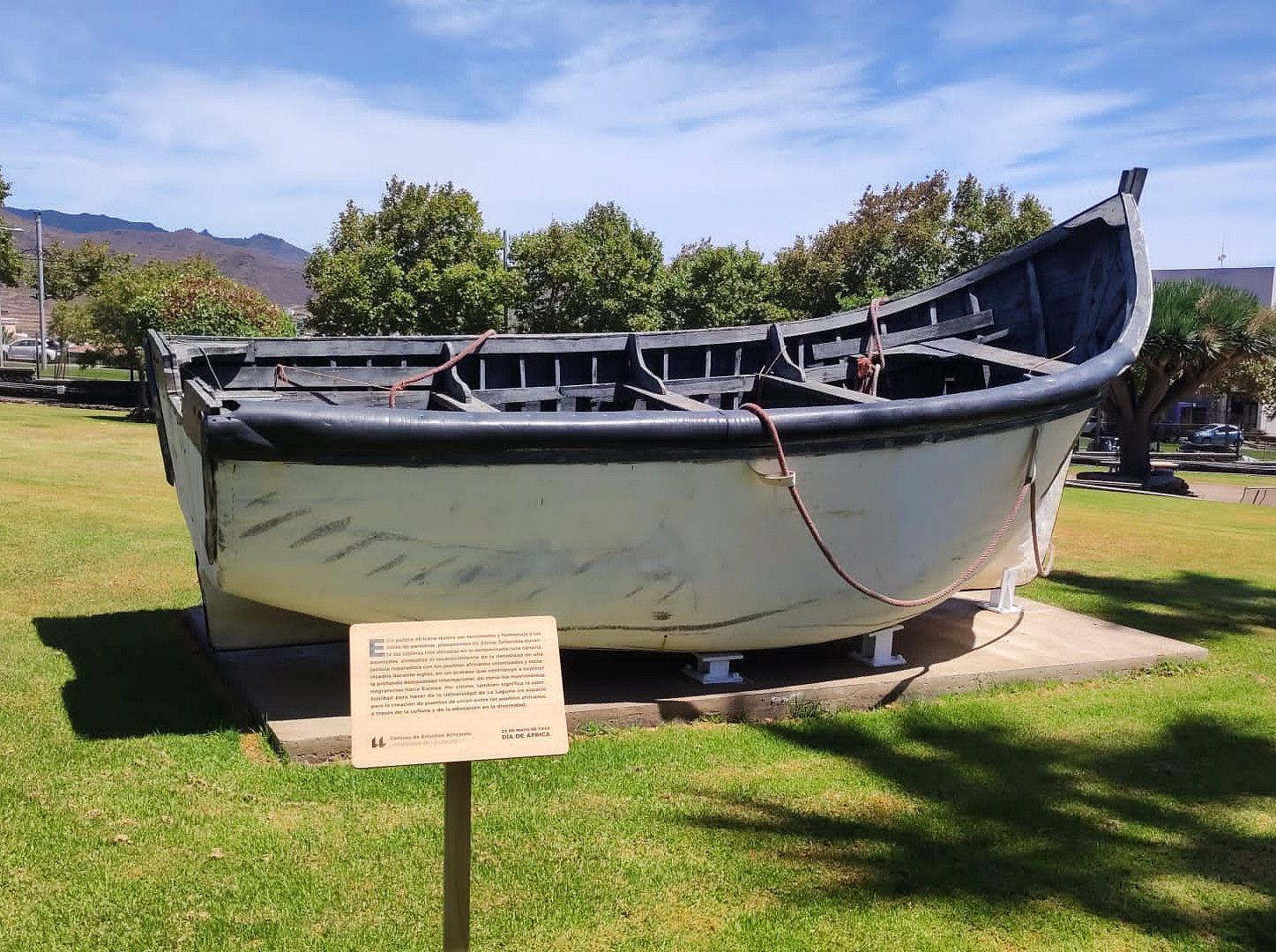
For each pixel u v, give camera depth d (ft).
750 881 10.67
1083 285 21.99
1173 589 28.58
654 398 18.52
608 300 90.48
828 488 14.90
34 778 12.36
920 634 20.42
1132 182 21.18
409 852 10.85
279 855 10.69
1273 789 13.74
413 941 9.23
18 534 27.86
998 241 112.47
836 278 100.48
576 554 14.16
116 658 17.46
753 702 15.85
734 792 12.89
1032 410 16.21
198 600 21.70
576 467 13.46
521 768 13.41
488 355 20.97
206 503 12.82
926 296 23.43
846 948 9.54
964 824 12.25
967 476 16.11
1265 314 71.92
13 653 17.54
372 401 19.67
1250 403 154.30
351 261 80.43
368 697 7.94
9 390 89.04
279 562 13.39
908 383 23.73
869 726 15.66
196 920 9.45
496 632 8.38
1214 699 17.67
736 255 97.09
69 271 148.25
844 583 15.84
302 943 9.15
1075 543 37.83
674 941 9.52
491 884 10.37
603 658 17.90
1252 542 40.27
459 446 12.87
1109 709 16.93
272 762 13.19
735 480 14.25
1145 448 77.87
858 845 11.56
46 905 9.58
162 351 16.37
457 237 86.48
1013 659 18.66
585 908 10.00
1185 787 13.71
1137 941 9.88
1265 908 10.59
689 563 14.70
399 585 13.88
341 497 13.04
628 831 11.65
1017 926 10.02
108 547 26.78
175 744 13.61
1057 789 13.48
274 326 61.26
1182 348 70.18
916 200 105.70
